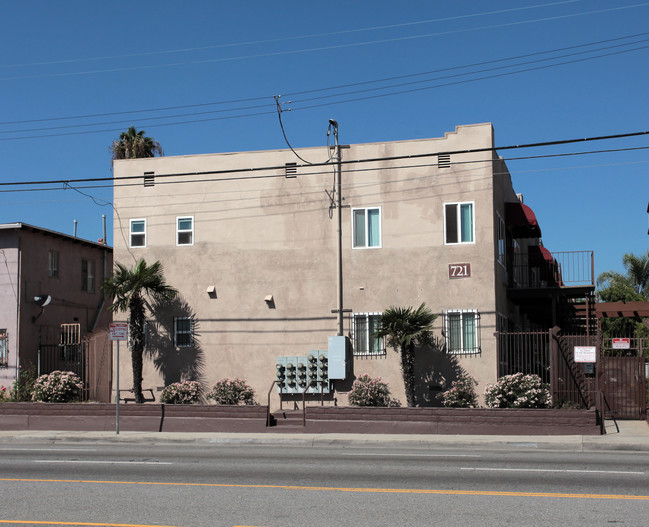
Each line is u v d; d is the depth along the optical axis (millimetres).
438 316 22688
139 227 25562
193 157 25344
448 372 22391
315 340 23797
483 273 22562
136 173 25750
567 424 17938
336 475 12180
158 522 8758
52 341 28625
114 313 25359
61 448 17484
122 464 13859
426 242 23156
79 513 9328
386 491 10594
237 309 24516
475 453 15734
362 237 23766
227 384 22844
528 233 28047
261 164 24859
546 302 27484
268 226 24594
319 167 24344
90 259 32219
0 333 26734
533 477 11828
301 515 9031
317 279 24000
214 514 9164
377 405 21922
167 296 24500
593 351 18391
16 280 26859
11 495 10602
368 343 23281
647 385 21891
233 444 18469
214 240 24953
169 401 22766
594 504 9555
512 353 23219
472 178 23000
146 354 24938
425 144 23484
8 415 21609
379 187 23734
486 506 9469
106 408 20906
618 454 15555
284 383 23625
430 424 18703
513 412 18297
